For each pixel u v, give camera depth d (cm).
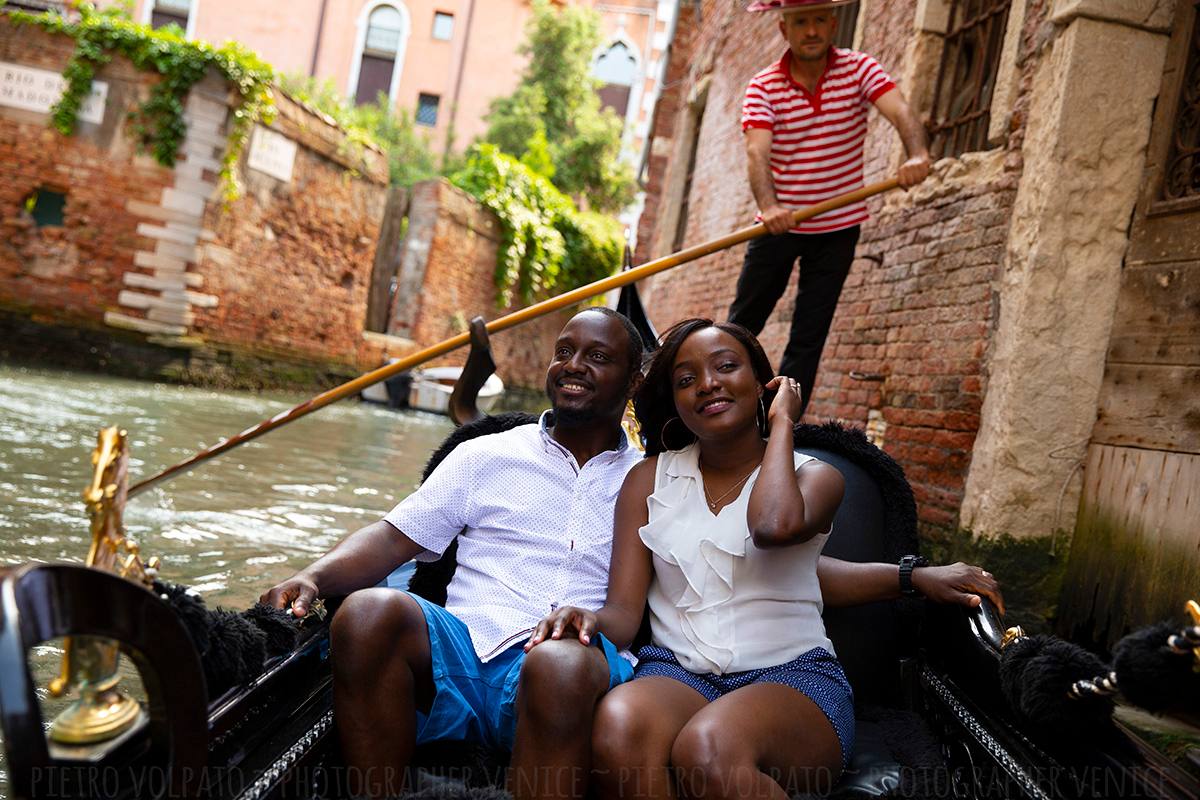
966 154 490
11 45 1117
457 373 1431
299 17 2523
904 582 220
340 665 171
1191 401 356
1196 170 373
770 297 452
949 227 492
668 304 1065
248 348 1270
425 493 219
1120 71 398
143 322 1153
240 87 1163
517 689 172
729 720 165
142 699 250
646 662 199
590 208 2355
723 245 383
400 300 1602
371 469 708
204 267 1179
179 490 532
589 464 222
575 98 2441
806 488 195
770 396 217
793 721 173
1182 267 372
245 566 393
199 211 1162
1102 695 148
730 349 204
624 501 212
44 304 1136
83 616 112
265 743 158
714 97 1018
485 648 201
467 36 2612
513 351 1827
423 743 189
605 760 164
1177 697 134
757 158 411
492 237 1752
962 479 443
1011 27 463
